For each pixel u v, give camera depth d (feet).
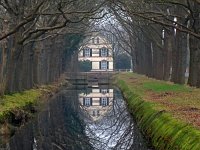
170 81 201.98
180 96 118.52
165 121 76.07
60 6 117.39
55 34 185.47
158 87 159.53
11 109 110.01
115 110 163.94
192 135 56.75
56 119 135.13
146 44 273.13
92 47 561.84
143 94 136.98
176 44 177.78
